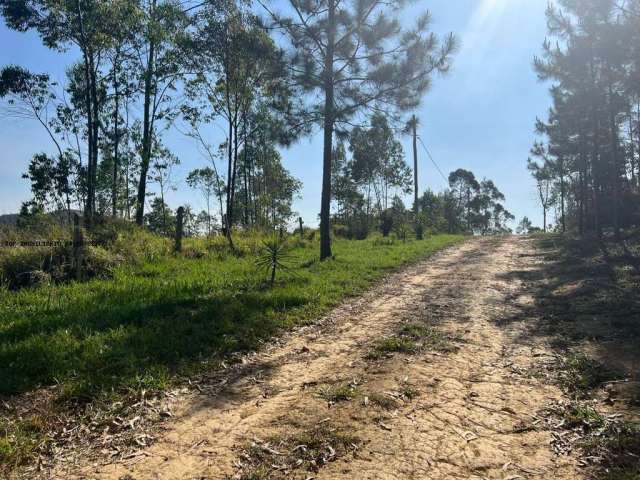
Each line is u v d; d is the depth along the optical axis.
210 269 11.37
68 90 17.09
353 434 3.66
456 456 3.33
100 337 5.62
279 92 15.05
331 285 10.12
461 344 6.02
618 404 4.04
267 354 5.80
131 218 17.20
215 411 4.16
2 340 5.42
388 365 5.28
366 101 14.71
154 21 16.23
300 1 13.71
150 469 3.24
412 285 10.87
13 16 14.89
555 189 39.78
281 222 24.80
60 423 3.87
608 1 12.71
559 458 3.29
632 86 13.70
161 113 18.91
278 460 3.33
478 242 24.47
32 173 15.69
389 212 31.70
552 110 21.81
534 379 4.77
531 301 8.60
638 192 21.88
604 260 13.12
